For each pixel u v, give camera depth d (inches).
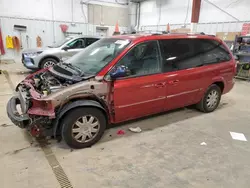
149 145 116.0
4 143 113.2
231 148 115.3
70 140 105.5
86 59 128.0
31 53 293.6
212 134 131.1
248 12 338.6
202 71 145.0
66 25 479.5
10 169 92.1
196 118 155.9
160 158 104.0
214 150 112.7
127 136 125.4
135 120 148.5
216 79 156.7
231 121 152.2
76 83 102.5
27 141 116.1
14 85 235.0
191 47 141.3
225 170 95.8
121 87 109.8
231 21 362.3
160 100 128.7
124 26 574.6
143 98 120.3
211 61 152.3
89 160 100.7
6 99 184.4
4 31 420.2
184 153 109.0
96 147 112.4
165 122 147.2
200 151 111.3
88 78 104.8
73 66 123.8
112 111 113.8
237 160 104.0
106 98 109.5
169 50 130.0
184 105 147.3
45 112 96.7
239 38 317.7
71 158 101.8
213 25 390.6
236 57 324.8
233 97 216.7
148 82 118.6
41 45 462.9
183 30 404.8
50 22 462.9
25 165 95.3
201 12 410.3
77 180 86.9
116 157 103.7
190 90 143.2
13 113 105.0
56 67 130.0
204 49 148.6
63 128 103.2
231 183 87.3
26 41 446.3
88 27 514.3
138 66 117.0
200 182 87.4
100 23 530.9
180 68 134.0
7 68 342.6
